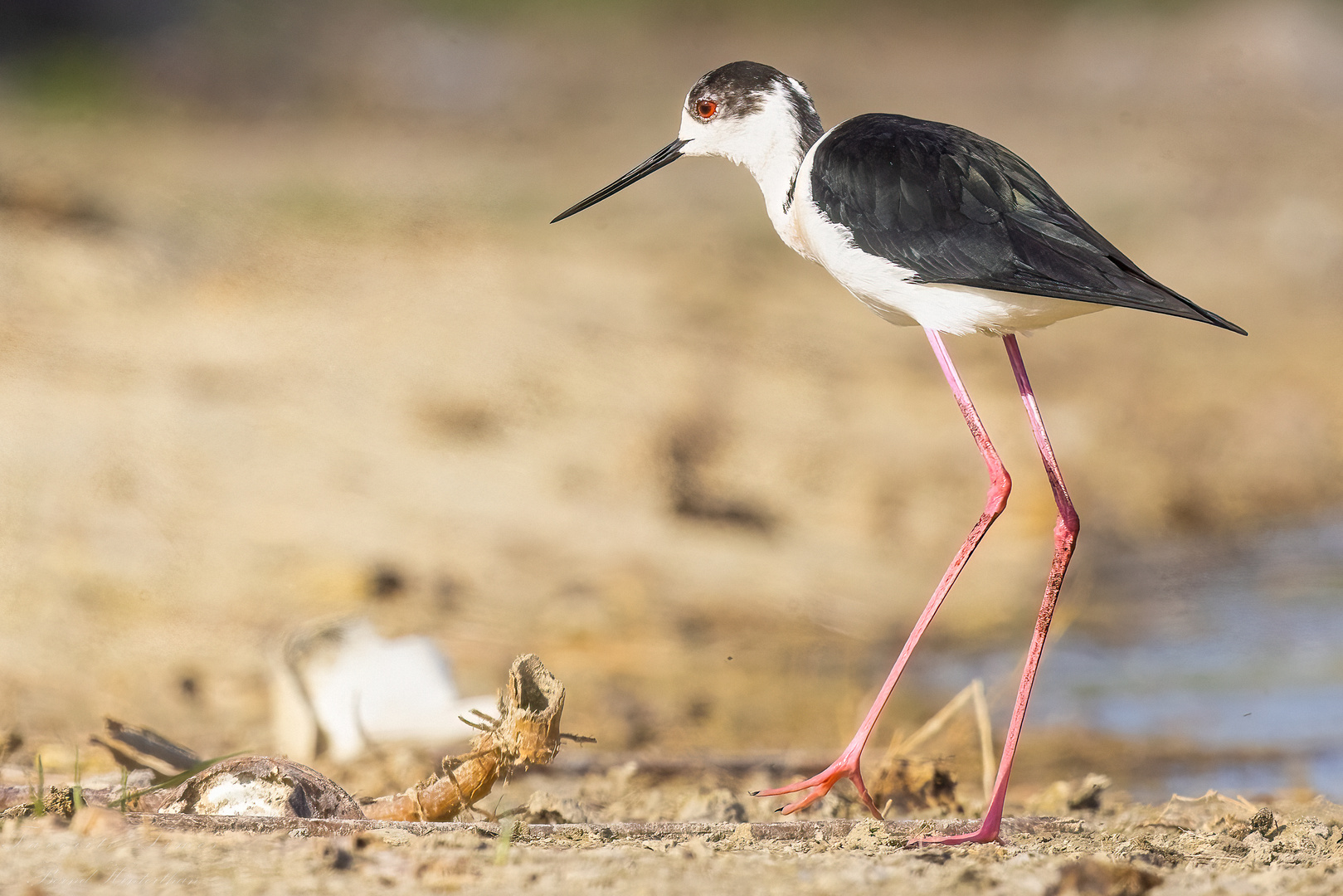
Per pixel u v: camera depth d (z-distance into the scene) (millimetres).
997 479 6762
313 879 4766
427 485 12727
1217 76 41812
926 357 18250
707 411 15078
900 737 8078
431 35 41688
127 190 20547
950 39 50656
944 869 5082
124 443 12469
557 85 40000
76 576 10477
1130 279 6289
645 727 9016
